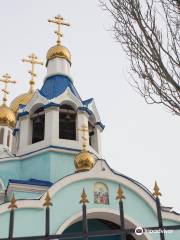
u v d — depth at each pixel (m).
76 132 21.78
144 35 6.63
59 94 22.73
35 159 21.20
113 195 15.38
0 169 21.25
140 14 6.71
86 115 22.38
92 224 16.98
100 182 15.58
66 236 6.37
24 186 18.06
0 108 28.55
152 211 15.40
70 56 26.84
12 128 28.16
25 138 22.20
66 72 25.64
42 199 14.38
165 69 6.42
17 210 13.81
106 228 17.00
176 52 6.42
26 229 13.59
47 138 21.22
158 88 6.48
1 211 13.65
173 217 15.48
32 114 22.95
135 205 15.41
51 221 14.11
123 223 6.49
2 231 13.30
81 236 6.37
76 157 19.14
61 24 28.14
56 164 20.42
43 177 20.16
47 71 25.97
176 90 6.31
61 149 20.83
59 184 14.94
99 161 15.93
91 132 23.25
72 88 24.38
